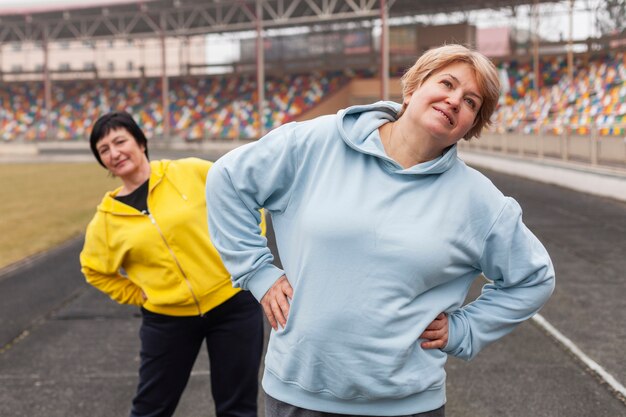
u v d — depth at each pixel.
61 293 6.57
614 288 5.82
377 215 1.63
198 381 4.04
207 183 1.82
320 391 1.71
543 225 9.36
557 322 4.89
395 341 1.63
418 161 1.69
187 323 2.74
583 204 11.60
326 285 1.64
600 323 4.84
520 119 25.69
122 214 2.69
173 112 44.53
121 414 3.58
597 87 23.08
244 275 1.80
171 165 2.77
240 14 42.16
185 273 2.67
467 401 3.56
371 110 1.77
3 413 3.61
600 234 8.55
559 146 15.77
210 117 42.78
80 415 3.57
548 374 3.90
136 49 57.75
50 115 47.50
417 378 1.69
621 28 26.66
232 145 38.69
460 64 1.65
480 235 1.71
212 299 2.71
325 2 34.38
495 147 21.67
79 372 4.27
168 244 2.65
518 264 1.75
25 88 50.28
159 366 2.76
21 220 12.14
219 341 2.75
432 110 1.62
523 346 4.41
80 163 31.62
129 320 5.53
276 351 1.79
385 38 30.02
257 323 2.80
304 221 1.68
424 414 1.75
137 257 2.70
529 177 17.20
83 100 48.03
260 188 1.76
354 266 1.62
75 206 14.05
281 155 1.74
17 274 7.57
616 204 11.48
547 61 32.91
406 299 1.64
